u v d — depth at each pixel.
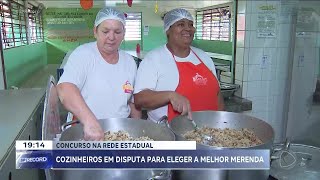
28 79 4.62
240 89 2.59
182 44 1.38
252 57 2.54
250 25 2.48
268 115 2.69
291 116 2.73
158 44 6.52
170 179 0.81
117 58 1.34
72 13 6.43
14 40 4.07
